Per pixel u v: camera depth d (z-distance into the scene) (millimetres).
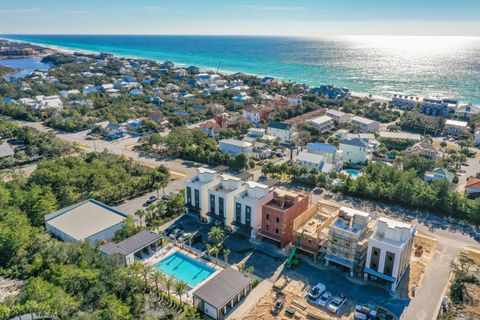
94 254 83188
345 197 120562
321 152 147625
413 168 131250
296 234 89688
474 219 102562
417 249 89375
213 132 186875
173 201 111125
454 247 92188
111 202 117750
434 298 75312
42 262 80438
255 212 95188
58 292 68000
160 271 82562
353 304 74062
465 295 75062
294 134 180250
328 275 83000
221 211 102188
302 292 77688
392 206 113688
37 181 119188
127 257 86438
